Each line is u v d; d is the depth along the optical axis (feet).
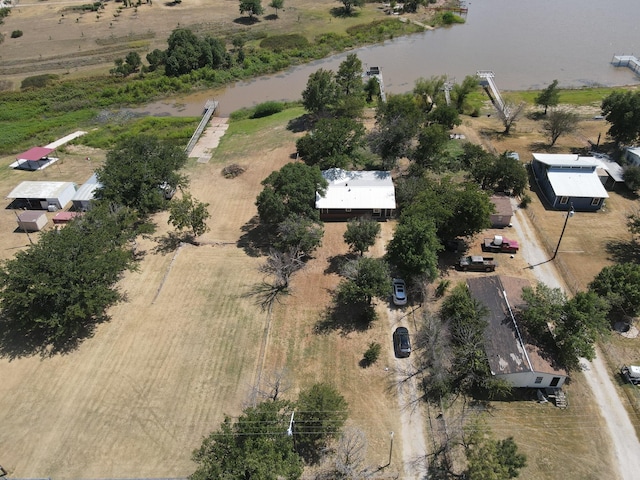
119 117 346.54
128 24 504.02
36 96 369.09
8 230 227.20
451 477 125.39
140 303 184.24
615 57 395.34
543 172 238.89
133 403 148.15
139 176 211.82
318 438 134.10
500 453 115.65
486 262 189.26
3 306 164.25
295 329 170.50
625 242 203.51
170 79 385.91
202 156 287.07
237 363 159.22
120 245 192.24
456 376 148.25
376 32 469.16
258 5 501.97
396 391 147.74
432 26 485.97
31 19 526.16
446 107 284.61
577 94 342.03
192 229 221.05
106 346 167.22
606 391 145.18
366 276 166.61
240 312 178.09
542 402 142.10
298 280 191.42
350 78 325.21
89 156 290.76
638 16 509.35
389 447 132.87
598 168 238.27
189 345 166.30
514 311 158.10
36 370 160.15
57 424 143.33
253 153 285.84
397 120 247.29
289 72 409.90
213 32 475.31
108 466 132.16
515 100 333.83
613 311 169.27
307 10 533.96
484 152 243.60
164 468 130.82
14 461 134.41
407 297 179.83
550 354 146.41
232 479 109.09
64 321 160.76
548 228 213.25
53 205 239.30
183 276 195.93
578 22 496.23
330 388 140.05
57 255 166.61
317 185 208.13
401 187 223.51
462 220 189.16
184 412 144.97
